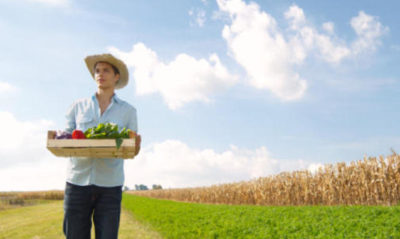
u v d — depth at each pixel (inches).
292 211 407.8
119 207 112.7
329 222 305.3
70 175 108.9
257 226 323.0
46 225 436.8
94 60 120.4
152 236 327.9
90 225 112.4
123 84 135.1
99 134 100.9
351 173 506.9
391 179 445.7
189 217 455.2
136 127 125.0
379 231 250.1
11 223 508.1
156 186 3002.0
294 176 631.2
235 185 916.6
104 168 109.1
